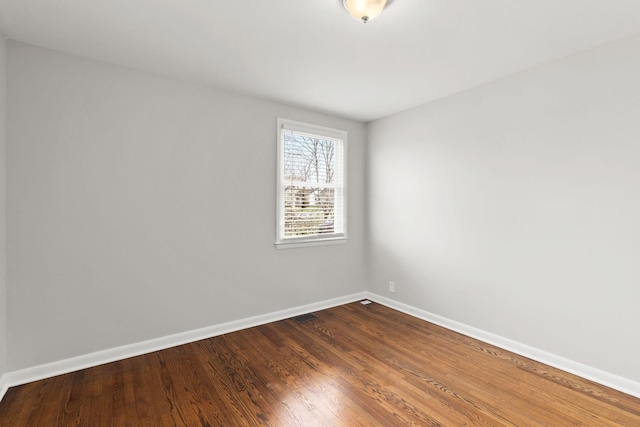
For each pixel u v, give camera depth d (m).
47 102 2.30
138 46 2.29
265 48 2.31
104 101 2.51
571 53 2.37
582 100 2.33
